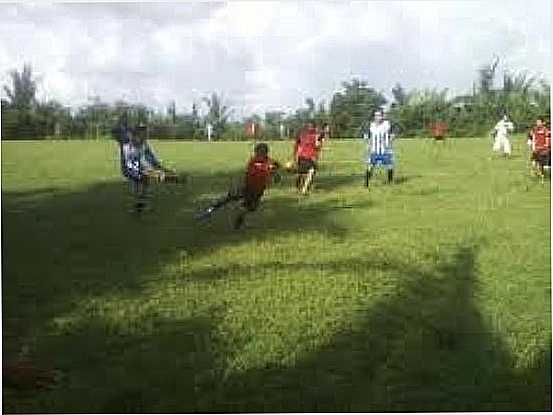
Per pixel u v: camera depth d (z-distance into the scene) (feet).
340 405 19.53
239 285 21.98
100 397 19.31
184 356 20.01
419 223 24.38
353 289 21.97
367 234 24.08
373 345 20.62
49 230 23.84
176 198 25.30
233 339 20.39
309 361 20.13
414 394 19.85
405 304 21.74
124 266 22.68
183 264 22.77
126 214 24.85
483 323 21.27
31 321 20.94
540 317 21.39
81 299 21.56
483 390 20.06
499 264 22.81
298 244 23.68
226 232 24.47
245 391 19.49
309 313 21.16
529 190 25.62
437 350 20.66
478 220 24.20
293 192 26.17
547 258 23.07
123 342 20.42
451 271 22.80
